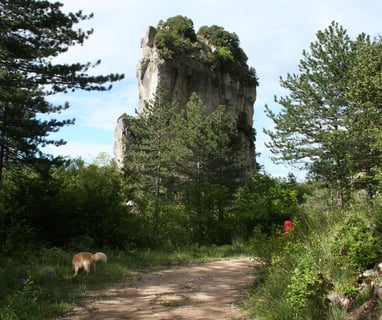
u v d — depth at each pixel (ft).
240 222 76.64
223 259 54.08
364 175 79.20
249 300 25.57
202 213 71.36
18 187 57.52
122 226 60.13
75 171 75.77
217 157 136.56
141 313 24.90
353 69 70.69
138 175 141.90
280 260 27.02
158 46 219.61
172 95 214.48
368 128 70.33
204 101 224.33
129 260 49.11
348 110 85.40
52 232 56.39
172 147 146.30
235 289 32.14
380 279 18.66
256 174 92.94
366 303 17.88
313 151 88.33
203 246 63.21
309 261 21.12
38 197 56.49
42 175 59.31
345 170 80.69
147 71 222.89
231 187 135.03
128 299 29.04
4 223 51.19
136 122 162.50
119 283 35.29
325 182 88.99
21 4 50.55
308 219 31.53
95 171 74.23
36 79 54.34
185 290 32.22
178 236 66.59
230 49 255.50
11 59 52.29
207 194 73.82
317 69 89.45
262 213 77.10
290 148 90.89
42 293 28.84
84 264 36.37
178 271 43.24
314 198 93.71
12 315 21.93
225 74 238.07
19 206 54.44
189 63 222.48
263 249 31.99
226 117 143.33
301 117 90.12
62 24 53.06
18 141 57.93
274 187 85.46
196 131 139.13
